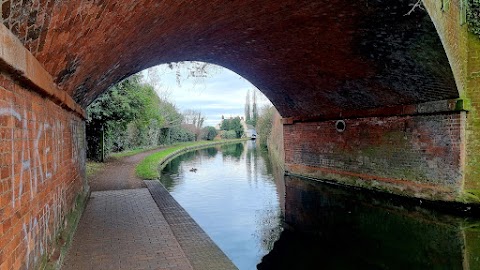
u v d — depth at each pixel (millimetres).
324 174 14820
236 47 11242
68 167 6238
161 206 8992
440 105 9516
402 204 10914
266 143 38219
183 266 4965
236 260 7168
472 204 8992
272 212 10750
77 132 8180
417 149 10406
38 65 3432
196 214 10602
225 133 74188
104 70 7305
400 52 8695
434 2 7281
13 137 2723
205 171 20562
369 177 12328
